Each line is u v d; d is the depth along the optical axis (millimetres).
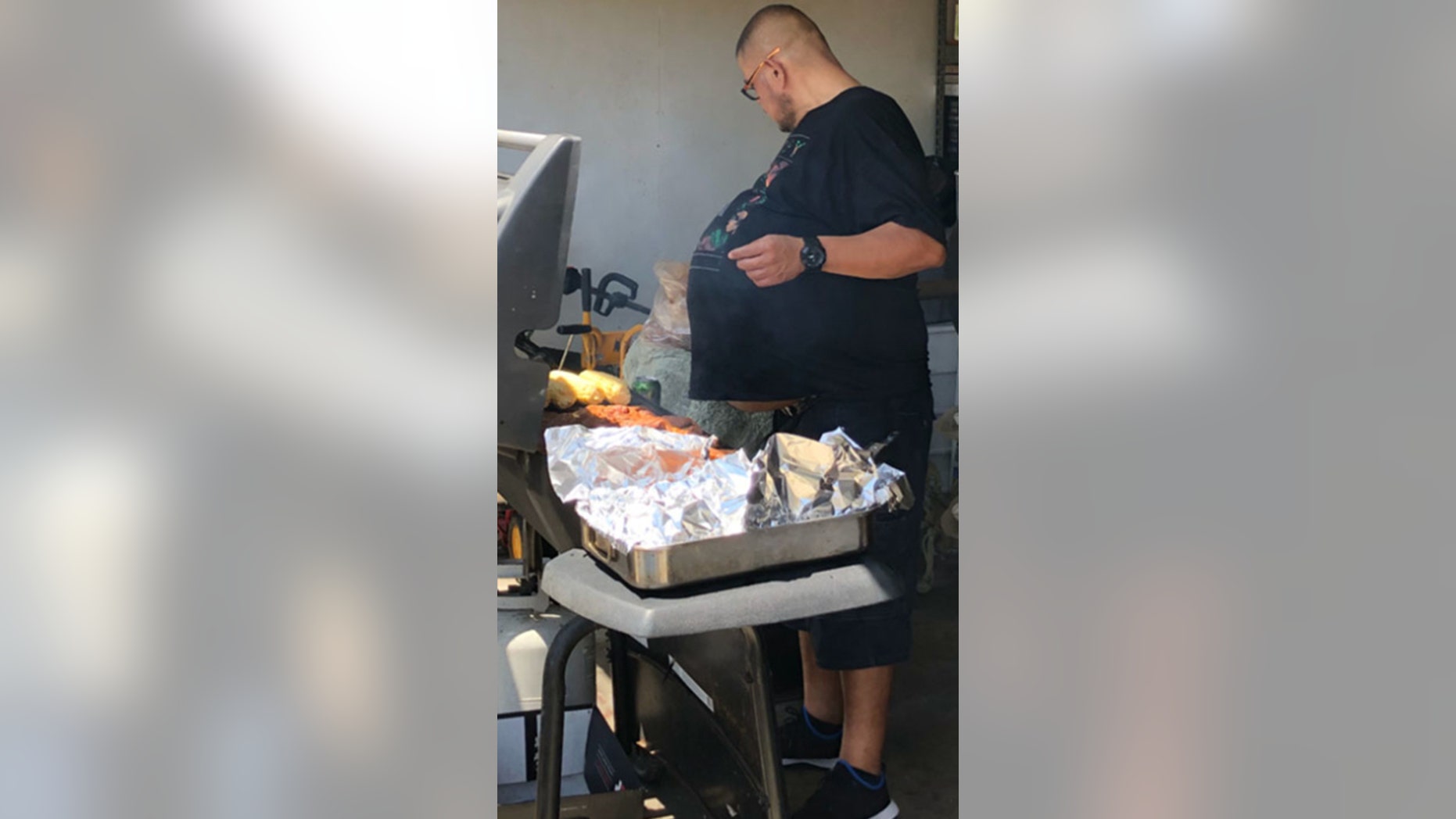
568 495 1303
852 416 1711
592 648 1742
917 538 1728
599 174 1866
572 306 1861
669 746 1692
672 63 1862
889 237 1680
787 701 1870
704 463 1339
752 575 1255
